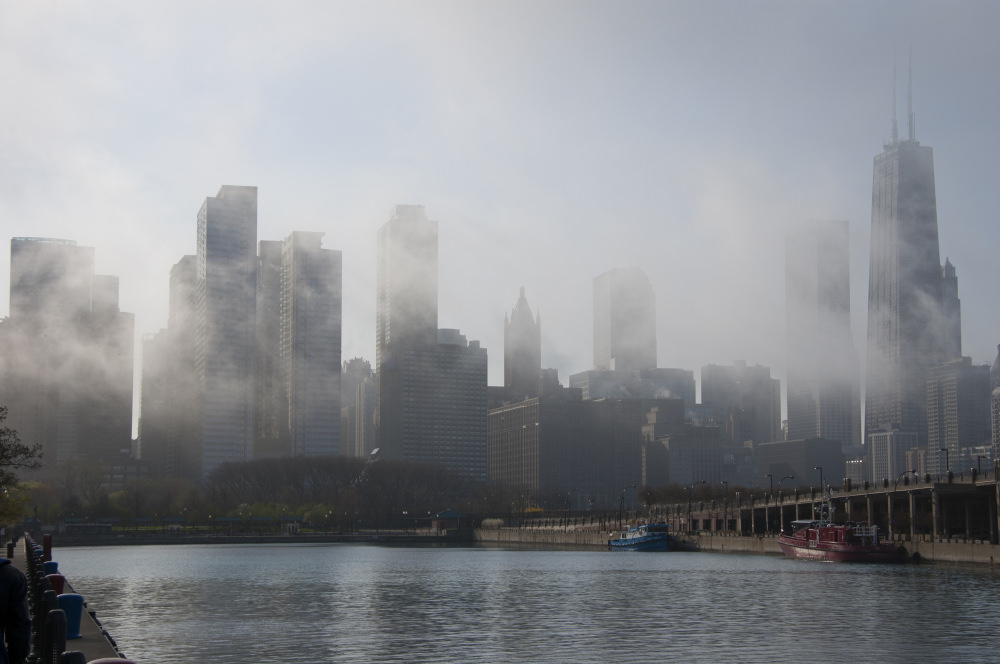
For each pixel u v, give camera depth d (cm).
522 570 18450
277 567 19875
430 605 11862
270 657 8006
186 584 15100
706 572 17000
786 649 8288
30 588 6875
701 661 7756
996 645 8450
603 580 15538
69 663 2997
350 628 9719
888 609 10888
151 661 7825
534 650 8300
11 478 12450
